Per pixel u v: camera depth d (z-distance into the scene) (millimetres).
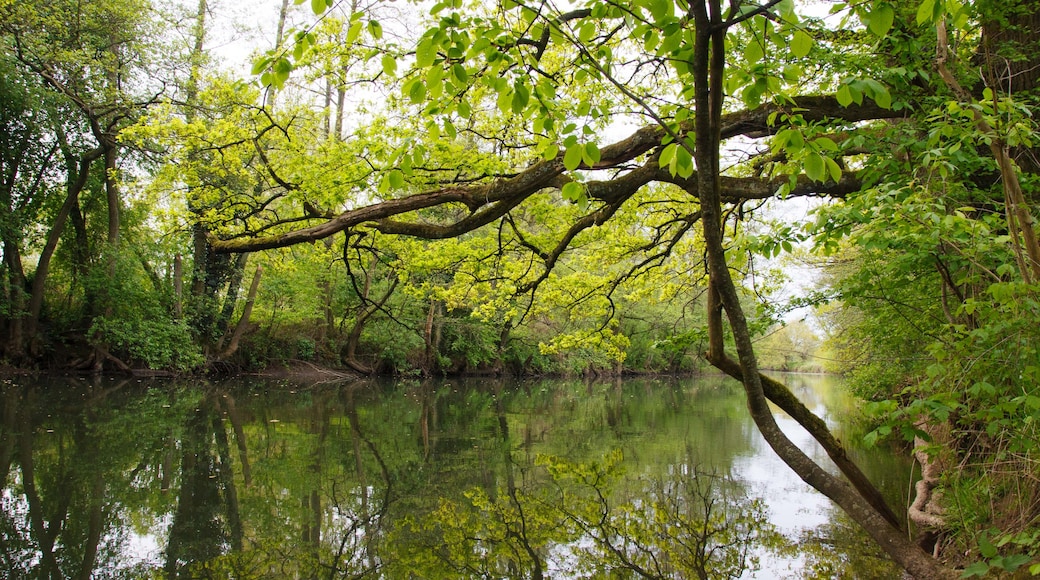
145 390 17375
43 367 19219
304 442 11133
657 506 7809
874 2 2137
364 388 22859
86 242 20375
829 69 4840
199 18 19125
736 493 8406
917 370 4602
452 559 6012
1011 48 4945
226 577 5402
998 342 2967
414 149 3053
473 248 9562
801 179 5398
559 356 36062
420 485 8625
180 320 20734
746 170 7281
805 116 5082
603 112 2697
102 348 19703
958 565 4273
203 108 12805
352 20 2684
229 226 7727
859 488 3051
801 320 6664
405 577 5566
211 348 23266
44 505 6828
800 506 7797
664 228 9875
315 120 8516
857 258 7129
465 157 7012
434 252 9266
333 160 7016
